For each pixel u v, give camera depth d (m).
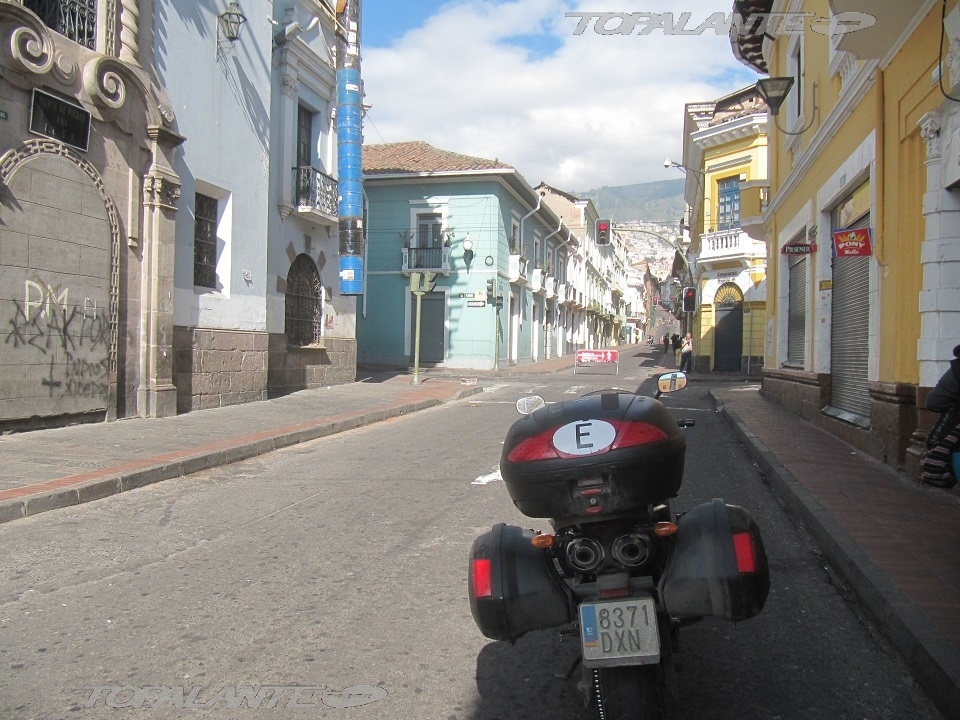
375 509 7.02
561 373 29.64
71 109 10.09
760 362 27.97
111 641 4.11
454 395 18.06
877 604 4.36
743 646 4.09
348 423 12.73
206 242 13.58
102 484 7.39
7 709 3.37
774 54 16.27
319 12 17.31
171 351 11.98
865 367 9.66
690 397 18.52
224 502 7.31
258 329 14.79
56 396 10.08
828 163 11.27
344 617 4.46
